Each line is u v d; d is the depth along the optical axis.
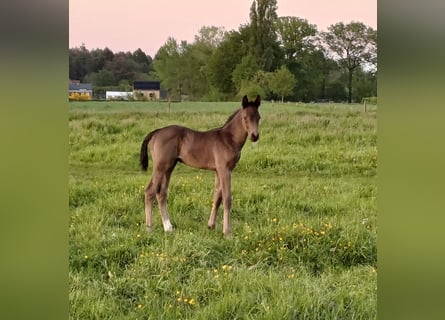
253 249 1.76
